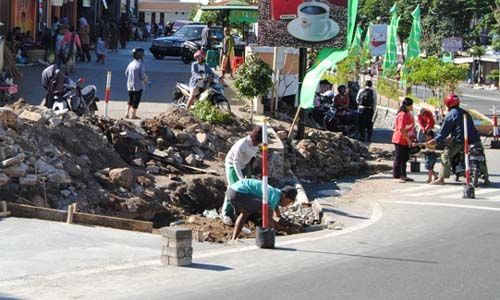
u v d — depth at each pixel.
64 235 12.20
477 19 80.81
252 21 40.59
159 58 47.06
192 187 17.36
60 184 15.07
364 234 14.03
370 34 48.34
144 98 28.28
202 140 20.38
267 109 28.22
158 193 16.62
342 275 10.71
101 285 9.59
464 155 20.36
